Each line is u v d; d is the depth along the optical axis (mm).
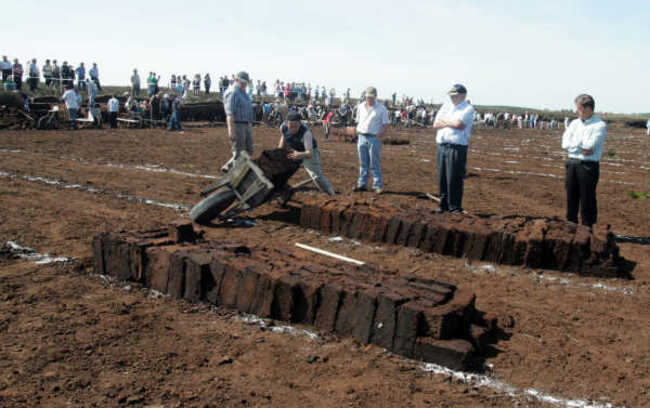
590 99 6801
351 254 6293
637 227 8547
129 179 10836
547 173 15727
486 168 16281
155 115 28844
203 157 15336
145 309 4488
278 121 36094
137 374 3432
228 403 3146
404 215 6844
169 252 4816
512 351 3959
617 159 22375
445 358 3660
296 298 4316
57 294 4703
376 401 3232
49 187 9531
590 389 3467
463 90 7637
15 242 6141
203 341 3947
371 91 10109
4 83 27781
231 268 4543
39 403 3051
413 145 25047
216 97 44469
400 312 3822
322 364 3680
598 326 4492
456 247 6320
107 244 5191
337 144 23250
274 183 8008
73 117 23234
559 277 5762
